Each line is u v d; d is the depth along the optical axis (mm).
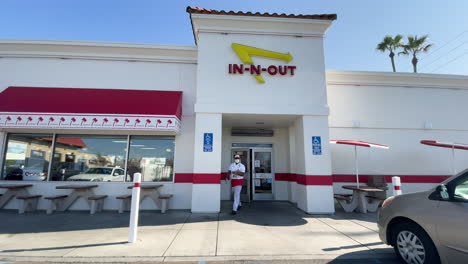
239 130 10234
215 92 7656
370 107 9797
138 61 8695
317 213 7340
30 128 6910
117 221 6312
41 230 5469
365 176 9336
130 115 7137
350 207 7809
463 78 9977
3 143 7895
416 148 9664
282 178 10094
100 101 7602
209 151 7402
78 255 4055
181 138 8320
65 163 8070
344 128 9625
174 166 8156
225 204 8930
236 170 7523
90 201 7656
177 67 8750
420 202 3561
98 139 8242
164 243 4641
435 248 3311
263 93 7781
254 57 8000
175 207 7965
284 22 7980
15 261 3844
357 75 9875
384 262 3906
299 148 8086
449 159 9664
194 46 8688
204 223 6125
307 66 8031
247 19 7863
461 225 3016
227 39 7961
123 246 4465
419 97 10016
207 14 7742
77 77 8414
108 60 8609
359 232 5465
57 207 7473
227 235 5152
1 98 7488
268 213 7383
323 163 7586
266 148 10453
